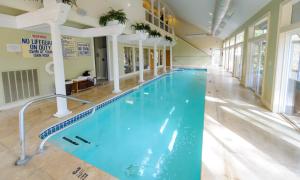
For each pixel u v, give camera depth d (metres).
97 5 6.48
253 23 6.69
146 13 10.99
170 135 3.53
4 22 4.18
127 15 8.36
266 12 5.16
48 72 5.41
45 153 2.50
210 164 2.34
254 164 2.33
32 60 4.98
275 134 3.18
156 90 7.68
